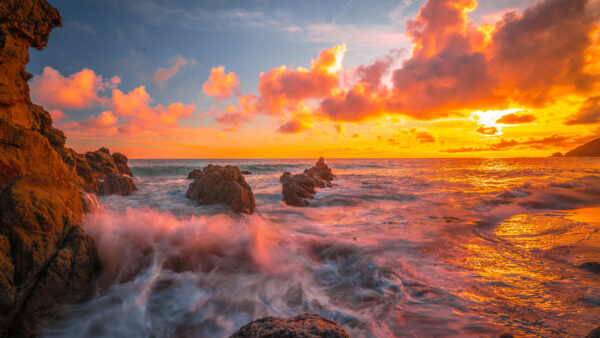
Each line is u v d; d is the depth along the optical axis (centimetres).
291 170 4797
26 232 438
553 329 385
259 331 254
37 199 475
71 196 624
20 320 396
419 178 3297
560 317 418
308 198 1703
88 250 521
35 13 845
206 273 611
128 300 497
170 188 1970
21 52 821
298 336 240
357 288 561
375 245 814
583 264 640
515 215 1304
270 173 4162
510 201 1650
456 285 548
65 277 462
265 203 1556
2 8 758
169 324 447
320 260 727
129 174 2752
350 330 412
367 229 1005
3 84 736
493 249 776
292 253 751
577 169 4988
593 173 3850
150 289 535
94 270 533
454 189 2256
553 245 795
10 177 526
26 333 395
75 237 511
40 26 861
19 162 546
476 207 1480
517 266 644
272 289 561
